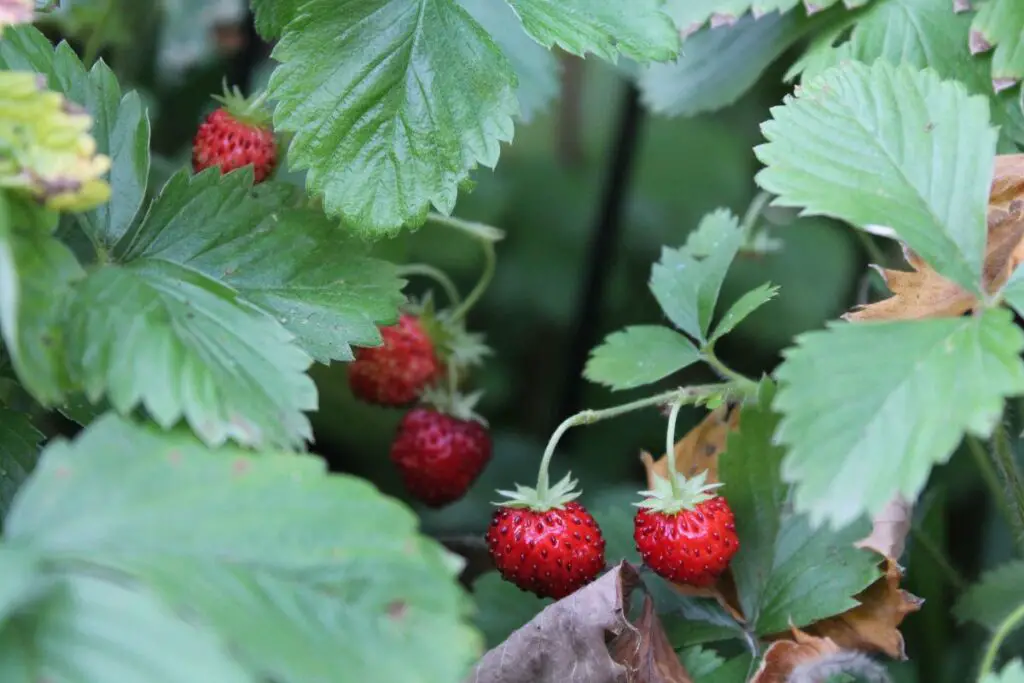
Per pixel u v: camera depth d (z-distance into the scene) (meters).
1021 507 0.38
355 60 0.37
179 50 0.48
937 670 0.41
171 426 0.33
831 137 0.36
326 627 0.32
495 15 0.43
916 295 0.37
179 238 0.36
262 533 0.32
